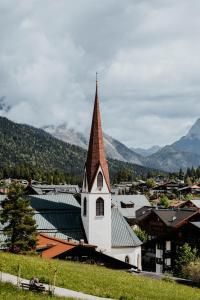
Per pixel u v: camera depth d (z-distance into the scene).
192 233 89.94
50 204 95.56
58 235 91.06
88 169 92.12
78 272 49.75
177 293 47.34
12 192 70.19
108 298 38.84
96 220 91.62
